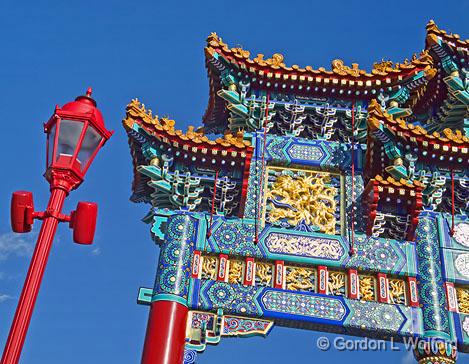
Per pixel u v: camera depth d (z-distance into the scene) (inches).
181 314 727.7
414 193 787.4
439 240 802.8
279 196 831.1
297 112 879.1
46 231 449.1
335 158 856.9
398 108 882.1
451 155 827.4
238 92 890.1
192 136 812.6
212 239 781.3
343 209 822.5
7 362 398.9
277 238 786.2
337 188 843.4
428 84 971.3
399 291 770.8
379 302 754.8
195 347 716.0
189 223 791.1
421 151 828.6
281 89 890.1
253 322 734.5
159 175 810.8
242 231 788.0
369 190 802.2
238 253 772.0
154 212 802.8
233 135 887.7
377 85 885.8
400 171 818.8
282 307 739.4
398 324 740.7
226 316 736.3
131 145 836.6
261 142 865.5
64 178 466.9
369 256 780.6
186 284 747.4
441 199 834.8
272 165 855.7
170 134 813.9
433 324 741.3
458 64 933.2
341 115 885.8
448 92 940.0
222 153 804.0
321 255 777.6
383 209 801.6
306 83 882.8
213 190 808.9
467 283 775.1
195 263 765.3
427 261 782.5
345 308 746.2
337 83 879.1
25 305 418.0
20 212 458.3
